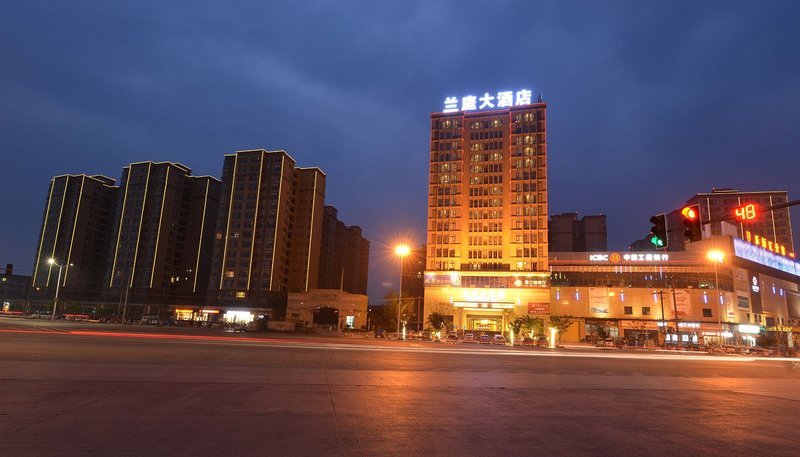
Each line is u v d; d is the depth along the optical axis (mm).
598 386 16297
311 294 118250
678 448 7844
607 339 89250
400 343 52219
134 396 11086
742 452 7688
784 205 16281
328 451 7020
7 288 179750
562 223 150250
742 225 165125
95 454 6523
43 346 24062
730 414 11312
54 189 172625
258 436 7793
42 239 168875
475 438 8148
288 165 149125
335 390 13117
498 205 116688
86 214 170375
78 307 144375
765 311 111062
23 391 11234
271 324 87750
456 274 112625
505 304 108625
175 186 164750
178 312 133625
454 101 125375
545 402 12375
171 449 6879
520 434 8555
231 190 145000
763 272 114438
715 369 26500
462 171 119688
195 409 9859
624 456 7254
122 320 109625
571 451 7473
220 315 132500
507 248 113312
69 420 8477
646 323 100188
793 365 33750
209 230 173250
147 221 158625
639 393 14789
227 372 16328
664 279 101688
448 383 15578
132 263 154750
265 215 141625
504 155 119375
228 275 138875
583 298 105188
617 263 105125
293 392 12523
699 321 97312
